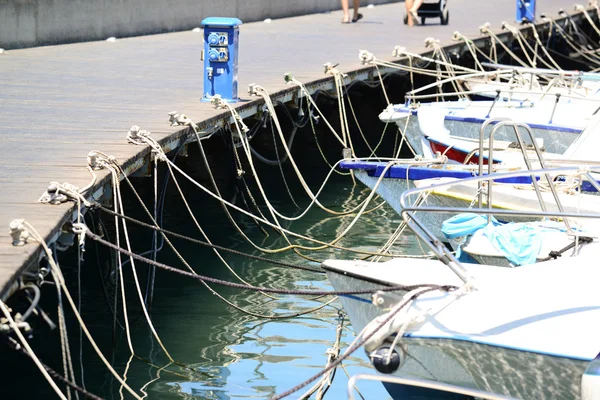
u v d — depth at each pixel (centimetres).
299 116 1525
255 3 2584
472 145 1300
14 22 1827
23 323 577
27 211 747
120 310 976
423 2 2498
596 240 791
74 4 1980
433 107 1460
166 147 1058
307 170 1669
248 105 1299
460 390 610
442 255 659
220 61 1288
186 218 1341
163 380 808
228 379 810
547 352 614
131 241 1220
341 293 652
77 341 891
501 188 1032
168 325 937
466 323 635
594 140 1104
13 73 1530
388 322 637
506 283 670
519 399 641
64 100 1284
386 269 701
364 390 803
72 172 873
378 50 1962
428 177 1116
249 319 959
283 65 1712
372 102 2164
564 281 675
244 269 1123
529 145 1255
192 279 1083
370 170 1152
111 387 791
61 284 649
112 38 2075
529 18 2555
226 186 1520
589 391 600
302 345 891
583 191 1055
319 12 2931
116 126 1103
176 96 1347
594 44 2923
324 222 1347
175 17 2320
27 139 1018
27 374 815
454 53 2072
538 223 849
